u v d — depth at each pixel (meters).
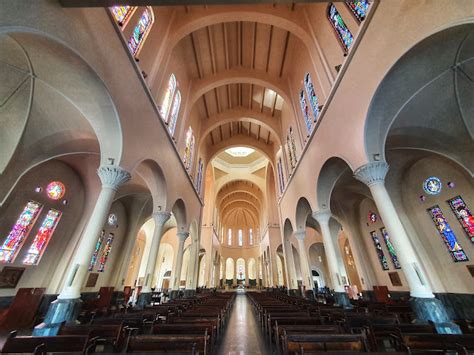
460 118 6.04
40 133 6.75
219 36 12.56
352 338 2.85
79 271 5.00
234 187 30.98
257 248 34.19
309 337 2.85
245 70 14.54
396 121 6.30
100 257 12.20
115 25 5.85
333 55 8.32
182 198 12.33
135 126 6.90
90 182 10.47
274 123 17.72
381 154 5.81
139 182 11.40
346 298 8.09
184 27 10.31
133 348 2.64
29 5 3.53
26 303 7.62
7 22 3.21
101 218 5.52
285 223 16.58
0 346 5.46
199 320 4.27
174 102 11.39
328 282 21.30
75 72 5.18
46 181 9.07
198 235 17.31
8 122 6.22
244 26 12.25
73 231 9.96
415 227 9.41
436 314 4.27
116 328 3.64
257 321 8.48
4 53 5.10
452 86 5.58
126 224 14.13
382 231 12.32
